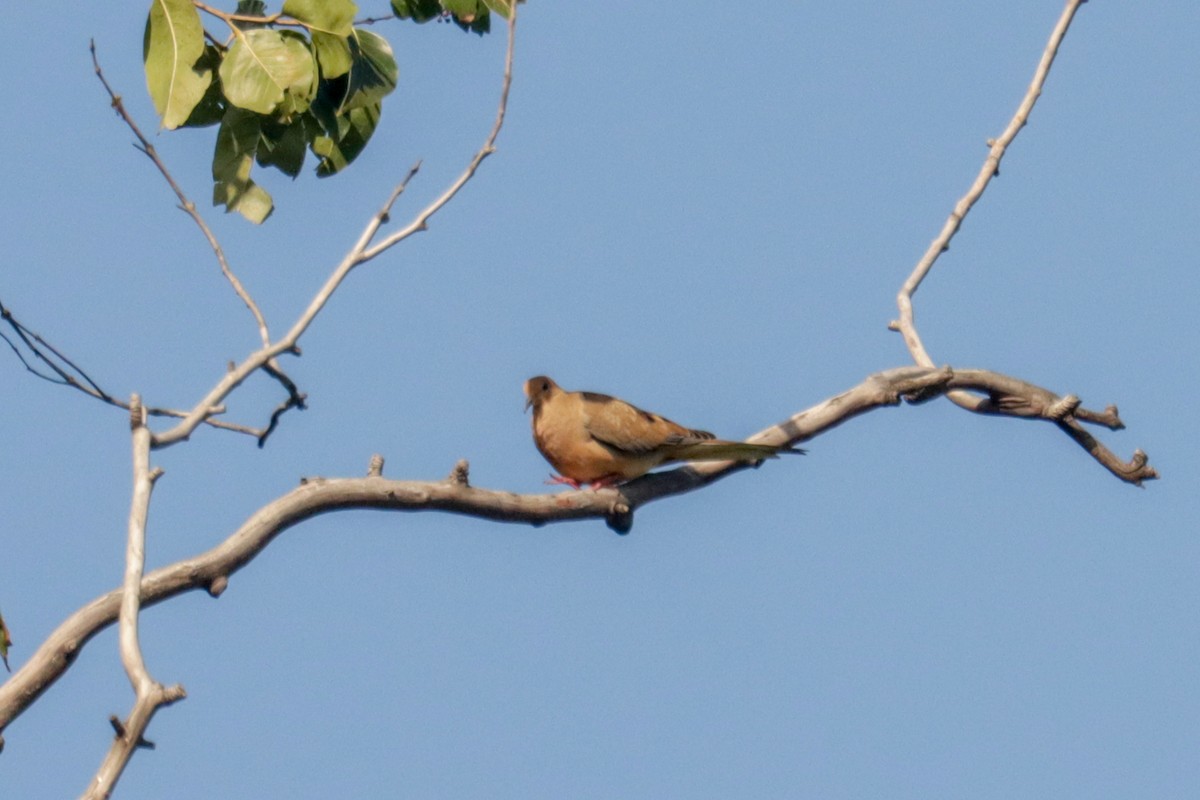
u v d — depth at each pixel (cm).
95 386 989
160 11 1116
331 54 1162
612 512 1248
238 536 1044
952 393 1470
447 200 996
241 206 1176
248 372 925
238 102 1133
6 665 980
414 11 1244
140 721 767
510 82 1019
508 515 1168
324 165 1214
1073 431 1416
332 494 1082
